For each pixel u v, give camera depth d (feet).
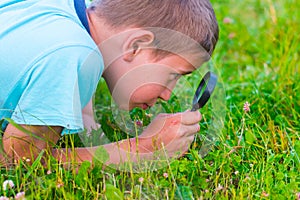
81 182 7.01
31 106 6.84
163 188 7.09
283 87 10.03
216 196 7.00
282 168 7.58
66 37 6.83
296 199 6.99
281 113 9.27
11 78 6.95
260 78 10.68
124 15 7.09
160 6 7.06
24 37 6.96
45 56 6.77
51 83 6.75
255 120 8.67
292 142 8.22
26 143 7.13
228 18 13.00
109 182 7.08
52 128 7.06
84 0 7.36
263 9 13.87
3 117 7.36
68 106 6.74
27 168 6.94
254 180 7.30
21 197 6.44
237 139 8.23
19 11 7.32
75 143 8.27
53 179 7.01
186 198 6.94
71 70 6.72
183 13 7.09
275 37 12.49
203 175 7.41
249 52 12.28
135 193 6.95
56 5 7.27
